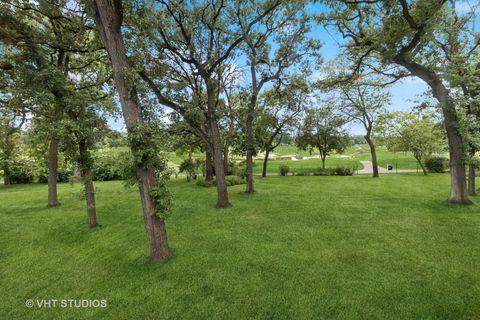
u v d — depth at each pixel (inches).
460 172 343.0
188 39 342.6
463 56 336.8
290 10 415.2
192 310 133.6
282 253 200.8
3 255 223.0
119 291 156.3
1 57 309.1
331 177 794.2
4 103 336.8
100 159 296.2
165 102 380.8
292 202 398.6
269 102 708.7
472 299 131.5
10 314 138.7
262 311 130.0
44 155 561.6
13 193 602.5
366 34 352.2
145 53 334.6
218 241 234.8
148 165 184.1
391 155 1934.1
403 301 132.2
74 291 159.2
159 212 190.2
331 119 879.1
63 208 411.5
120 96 184.5
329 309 128.8
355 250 201.3
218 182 386.0
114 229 289.1
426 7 253.4
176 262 191.8
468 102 338.6
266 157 887.1
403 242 214.2
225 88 500.7
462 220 271.3
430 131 732.0
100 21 191.3
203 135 414.6
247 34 388.2
